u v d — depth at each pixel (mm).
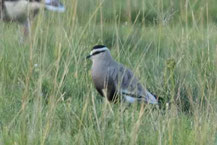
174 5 22094
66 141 10172
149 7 20266
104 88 12555
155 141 10234
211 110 10977
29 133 10055
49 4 16906
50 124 10367
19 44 14117
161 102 12203
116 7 21297
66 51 13602
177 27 17828
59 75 12719
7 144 9984
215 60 12961
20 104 11781
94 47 12680
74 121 10883
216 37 15617
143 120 10992
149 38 16672
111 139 10125
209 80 12680
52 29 14891
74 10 13852
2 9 17719
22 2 17438
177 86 12461
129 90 12305
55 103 10859
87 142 10141
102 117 10578
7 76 12930
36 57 13039
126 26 18078
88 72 13492
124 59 14031
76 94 12539
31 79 12633
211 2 23359
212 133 10242
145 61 14648
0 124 10906
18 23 17547
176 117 11062
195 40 14180
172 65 11547
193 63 13281
